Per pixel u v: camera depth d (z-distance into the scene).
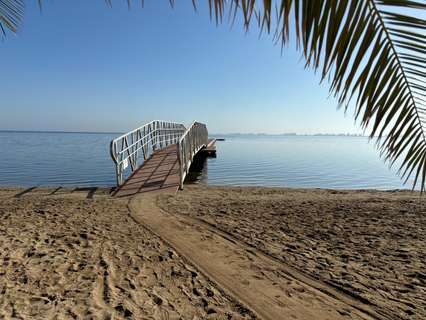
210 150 20.52
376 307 2.65
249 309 2.54
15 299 2.52
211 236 4.28
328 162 23.47
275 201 6.92
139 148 10.42
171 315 2.40
